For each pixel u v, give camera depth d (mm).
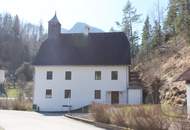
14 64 126688
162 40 71000
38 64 54250
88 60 54062
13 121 29078
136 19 81375
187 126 17484
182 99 30828
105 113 27656
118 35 58969
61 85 53469
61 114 44594
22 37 148500
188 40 51250
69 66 53750
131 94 51156
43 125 26266
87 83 53094
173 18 64062
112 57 54219
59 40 59031
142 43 76688
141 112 21969
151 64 55969
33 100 53625
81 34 59688
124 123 24391
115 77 52719
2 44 131500
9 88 90875
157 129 20219
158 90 44531
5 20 148000
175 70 42031
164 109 24859
